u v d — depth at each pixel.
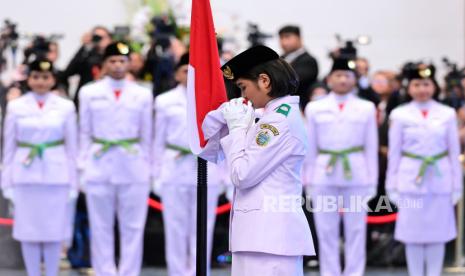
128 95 26.28
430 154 26.80
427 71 26.94
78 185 26.28
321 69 40.44
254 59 15.95
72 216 26.59
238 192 16.00
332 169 26.89
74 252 29.00
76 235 28.89
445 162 26.94
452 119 26.94
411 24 40.72
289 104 15.95
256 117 16.34
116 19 39.41
